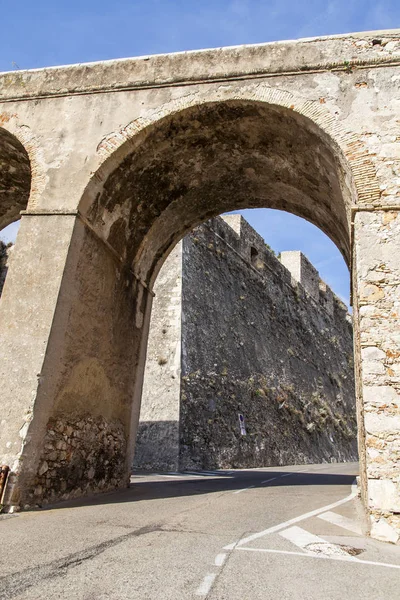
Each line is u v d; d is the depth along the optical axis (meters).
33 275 7.16
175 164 9.00
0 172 10.01
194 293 18.48
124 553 3.92
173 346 16.42
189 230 11.17
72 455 7.22
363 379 5.84
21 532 4.72
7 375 6.61
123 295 9.24
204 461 15.82
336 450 29.72
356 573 3.67
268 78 7.82
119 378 8.98
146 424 15.55
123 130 8.05
